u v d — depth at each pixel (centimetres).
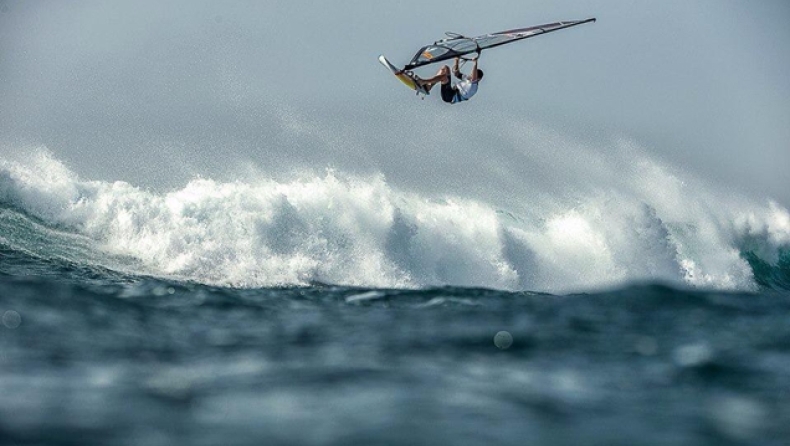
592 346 4009
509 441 2611
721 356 3831
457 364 3597
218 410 2864
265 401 2975
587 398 3112
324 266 8531
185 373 3350
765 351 3947
